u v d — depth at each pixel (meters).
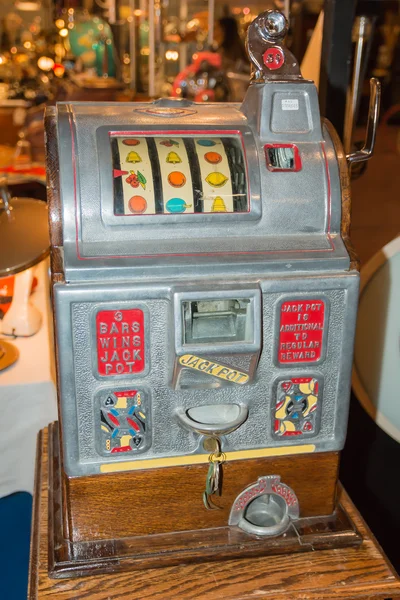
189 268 0.92
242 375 0.98
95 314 0.91
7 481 1.61
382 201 4.56
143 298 0.91
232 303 0.99
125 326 0.93
